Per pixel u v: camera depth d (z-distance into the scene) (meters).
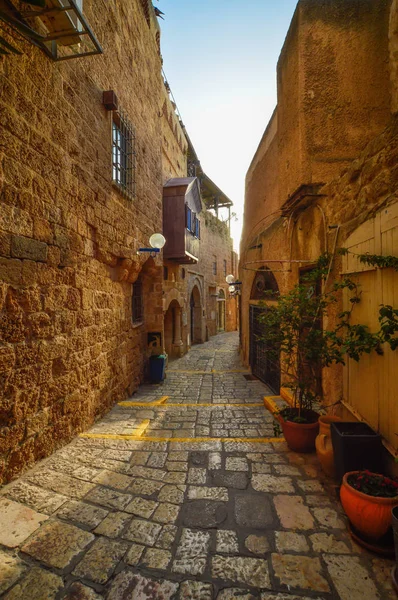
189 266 13.92
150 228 6.92
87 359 3.93
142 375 7.19
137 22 5.99
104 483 2.61
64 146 3.30
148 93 6.74
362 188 2.93
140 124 6.21
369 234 2.71
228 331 24.22
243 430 3.96
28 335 2.72
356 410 2.99
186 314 13.39
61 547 1.90
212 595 1.62
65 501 2.34
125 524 2.12
